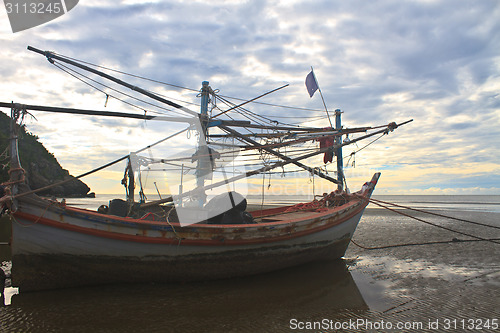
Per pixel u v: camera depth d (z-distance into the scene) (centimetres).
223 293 631
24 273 571
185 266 655
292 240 782
